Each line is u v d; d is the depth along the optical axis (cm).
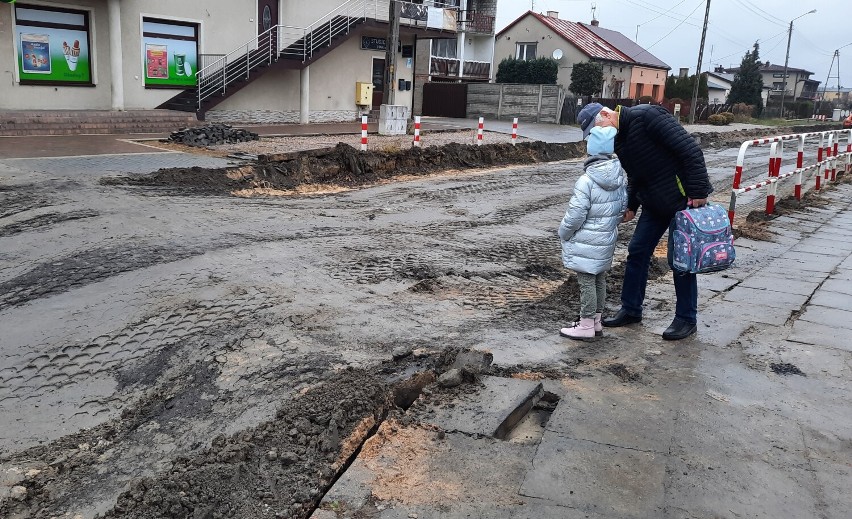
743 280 728
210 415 424
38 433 412
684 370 467
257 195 1130
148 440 402
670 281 724
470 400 402
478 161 1719
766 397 429
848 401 427
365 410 394
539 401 424
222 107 2292
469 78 4297
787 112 6600
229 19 2270
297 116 2552
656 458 347
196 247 752
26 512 338
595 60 4388
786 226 1059
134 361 495
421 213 1060
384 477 324
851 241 956
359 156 1402
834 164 1537
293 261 729
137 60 2055
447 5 3506
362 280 686
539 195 1288
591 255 501
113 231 790
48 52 1878
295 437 374
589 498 311
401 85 2991
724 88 7025
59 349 511
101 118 1805
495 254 831
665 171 498
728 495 318
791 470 343
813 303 641
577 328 532
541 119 3331
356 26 2583
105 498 347
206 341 521
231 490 326
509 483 322
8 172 1073
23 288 618
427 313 599
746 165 1948
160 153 1388
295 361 486
